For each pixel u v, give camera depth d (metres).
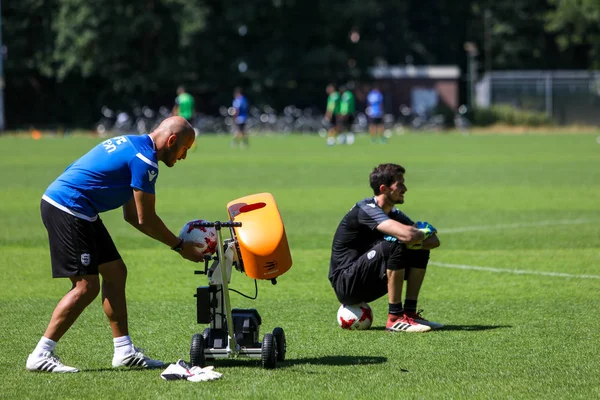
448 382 18.20
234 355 19.28
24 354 20.77
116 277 19.62
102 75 175.62
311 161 90.12
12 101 185.75
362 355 20.73
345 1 187.88
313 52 186.50
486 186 65.44
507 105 180.75
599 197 57.94
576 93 183.00
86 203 18.80
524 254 36.12
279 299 27.81
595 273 31.91
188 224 19.16
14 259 35.25
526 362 19.94
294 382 18.22
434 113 182.00
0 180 69.81
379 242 23.28
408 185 66.31
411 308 23.84
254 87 184.75
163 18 176.38
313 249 37.78
